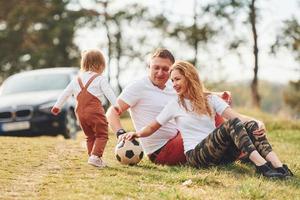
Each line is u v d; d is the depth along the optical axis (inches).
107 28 1536.7
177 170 278.5
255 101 1218.6
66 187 239.0
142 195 227.9
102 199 220.1
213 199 224.7
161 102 301.4
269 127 652.7
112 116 297.7
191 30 1310.3
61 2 1636.3
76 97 292.4
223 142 268.4
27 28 1686.8
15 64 1690.5
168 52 301.6
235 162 294.2
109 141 404.5
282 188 240.5
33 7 1637.6
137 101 301.4
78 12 1585.9
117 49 1519.4
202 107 279.3
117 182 247.4
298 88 1291.8
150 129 285.1
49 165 291.7
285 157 358.9
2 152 327.6
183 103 281.3
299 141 503.2
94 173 270.5
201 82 282.4
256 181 247.9
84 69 295.4
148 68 304.2
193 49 1346.0
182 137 284.8
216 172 267.9
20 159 307.1
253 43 1237.7
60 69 643.5
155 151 301.9
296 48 1225.4
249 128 266.8
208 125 282.4
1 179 254.8
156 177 261.9
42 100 570.6
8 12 1673.2
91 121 286.8
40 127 565.0
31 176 262.7
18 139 406.3
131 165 297.6
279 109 890.7
